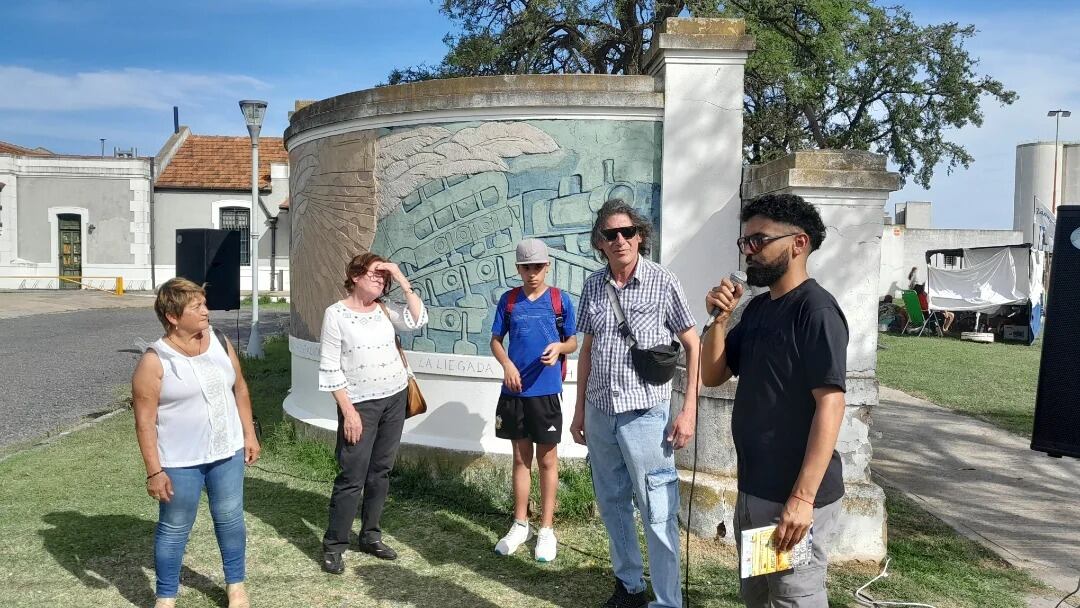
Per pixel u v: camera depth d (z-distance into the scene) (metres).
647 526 3.49
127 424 7.61
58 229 30.91
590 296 3.74
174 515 3.52
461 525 4.89
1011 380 12.33
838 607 3.81
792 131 22.53
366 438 4.23
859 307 4.43
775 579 2.58
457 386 5.75
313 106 6.54
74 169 30.53
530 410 4.38
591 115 5.50
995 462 7.14
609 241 3.56
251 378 10.56
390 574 4.17
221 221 31.38
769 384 2.57
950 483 6.41
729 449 4.62
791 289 2.62
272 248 31.50
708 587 3.99
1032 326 19.69
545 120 5.54
